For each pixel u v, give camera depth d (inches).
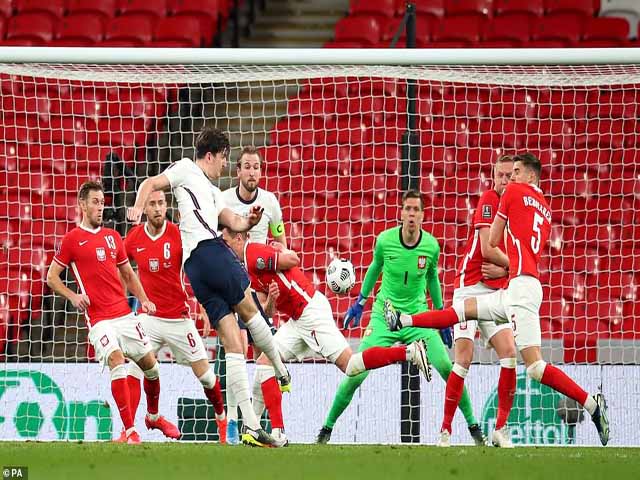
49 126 1855.3
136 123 1883.6
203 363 1209.4
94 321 1154.0
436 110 1855.3
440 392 1338.6
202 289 954.1
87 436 1336.1
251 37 2210.9
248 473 690.8
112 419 1337.4
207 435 1349.7
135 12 2181.3
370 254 1723.7
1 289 1696.6
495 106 1857.8
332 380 1347.2
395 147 1839.3
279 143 1894.7
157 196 1189.7
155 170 1893.5
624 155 1792.6
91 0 2198.6
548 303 1665.8
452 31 2070.6
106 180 1640.0
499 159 1154.7
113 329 1151.6
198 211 947.3
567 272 1700.3
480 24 2080.5
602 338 1642.5
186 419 1354.6
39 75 1405.0
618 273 1704.0
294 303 1098.1
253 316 967.6
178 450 924.0
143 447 978.1
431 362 1226.0
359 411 1338.6
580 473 721.0
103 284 1152.2
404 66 1363.2
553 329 1648.6
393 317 1088.8
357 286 1669.5
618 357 1472.7
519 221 1048.8
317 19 2247.8
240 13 2285.9
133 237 1206.3
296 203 1787.6
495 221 1064.2
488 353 1455.5
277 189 1811.0
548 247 1729.8
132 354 1168.8
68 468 724.0
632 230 1758.1
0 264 1716.3
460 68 1391.5
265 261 1073.5
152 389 1205.7
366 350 1091.3
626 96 1867.6
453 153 1825.8
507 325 1157.7
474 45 2048.5
